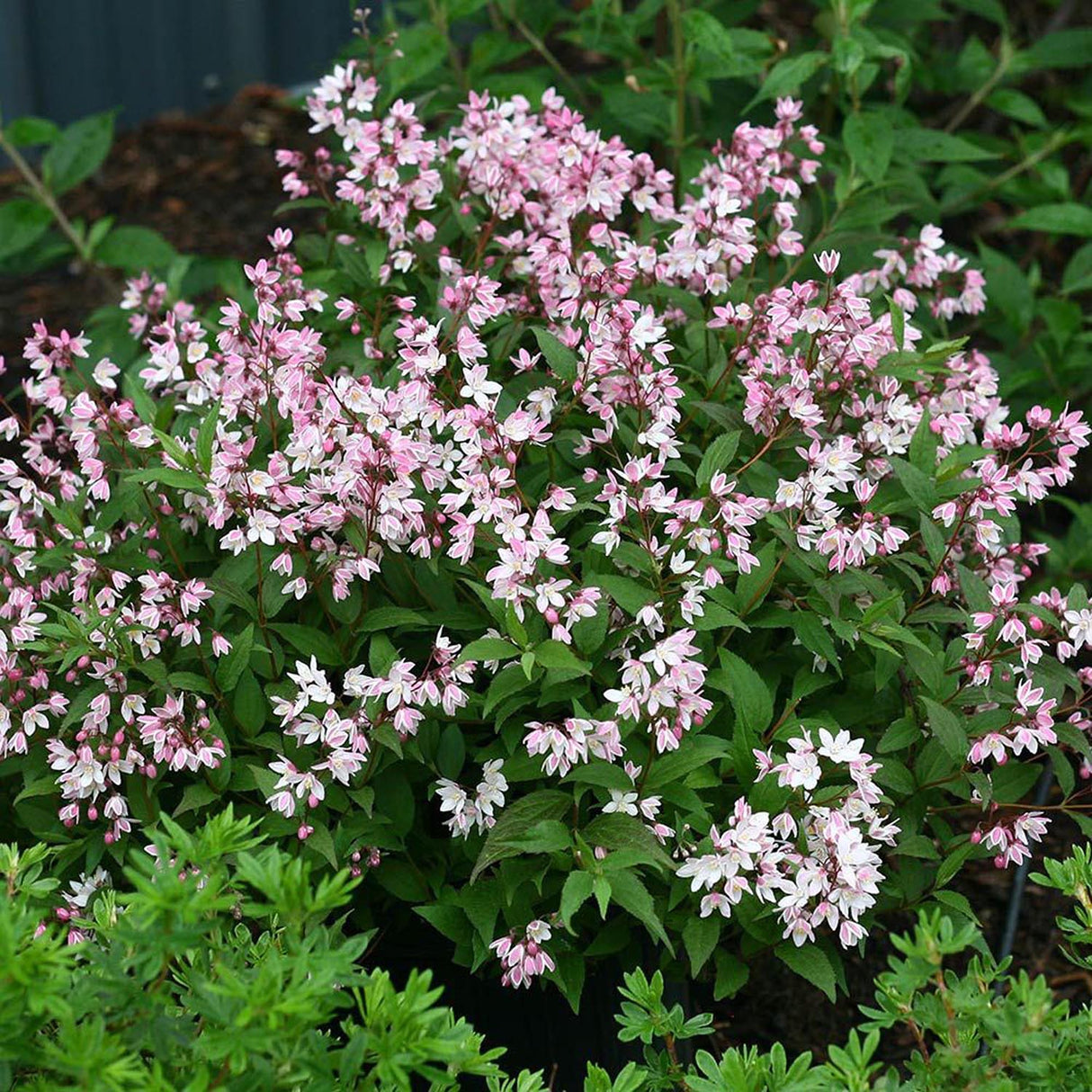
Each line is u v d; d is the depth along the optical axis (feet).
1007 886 16.96
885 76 22.95
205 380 13.64
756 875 12.05
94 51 27.12
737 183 14.58
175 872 8.70
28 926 8.63
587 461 13.39
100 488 12.92
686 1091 10.76
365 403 11.99
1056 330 20.10
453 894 12.64
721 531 12.20
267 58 28.71
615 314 12.51
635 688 11.30
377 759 12.50
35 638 12.85
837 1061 9.41
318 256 15.71
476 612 12.81
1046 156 23.98
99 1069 8.18
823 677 12.75
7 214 21.45
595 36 18.88
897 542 12.32
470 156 14.69
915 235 20.20
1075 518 21.42
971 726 12.42
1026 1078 9.68
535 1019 13.53
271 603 12.60
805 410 12.45
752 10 21.15
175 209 25.44
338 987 9.27
